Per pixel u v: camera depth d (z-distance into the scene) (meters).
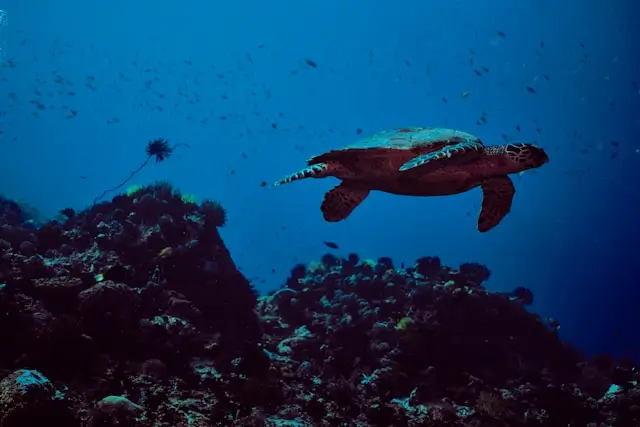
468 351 11.09
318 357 10.89
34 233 11.47
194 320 10.00
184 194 13.40
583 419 10.09
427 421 8.62
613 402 10.52
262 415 7.76
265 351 10.14
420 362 10.52
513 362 11.25
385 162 5.50
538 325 12.38
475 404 9.80
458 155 4.92
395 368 10.07
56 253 10.56
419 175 5.38
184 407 7.21
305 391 8.99
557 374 11.81
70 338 7.45
